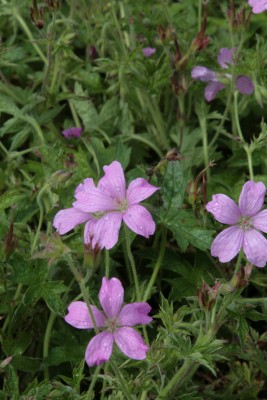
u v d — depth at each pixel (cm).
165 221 47
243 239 40
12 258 45
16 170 54
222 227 47
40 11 52
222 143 58
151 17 60
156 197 47
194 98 58
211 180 53
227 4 65
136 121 59
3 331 45
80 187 41
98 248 37
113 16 58
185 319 47
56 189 47
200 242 46
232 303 42
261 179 51
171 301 45
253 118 58
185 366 40
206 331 39
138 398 42
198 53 56
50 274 44
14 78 62
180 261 48
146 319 37
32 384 41
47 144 53
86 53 62
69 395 41
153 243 50
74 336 46
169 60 54
